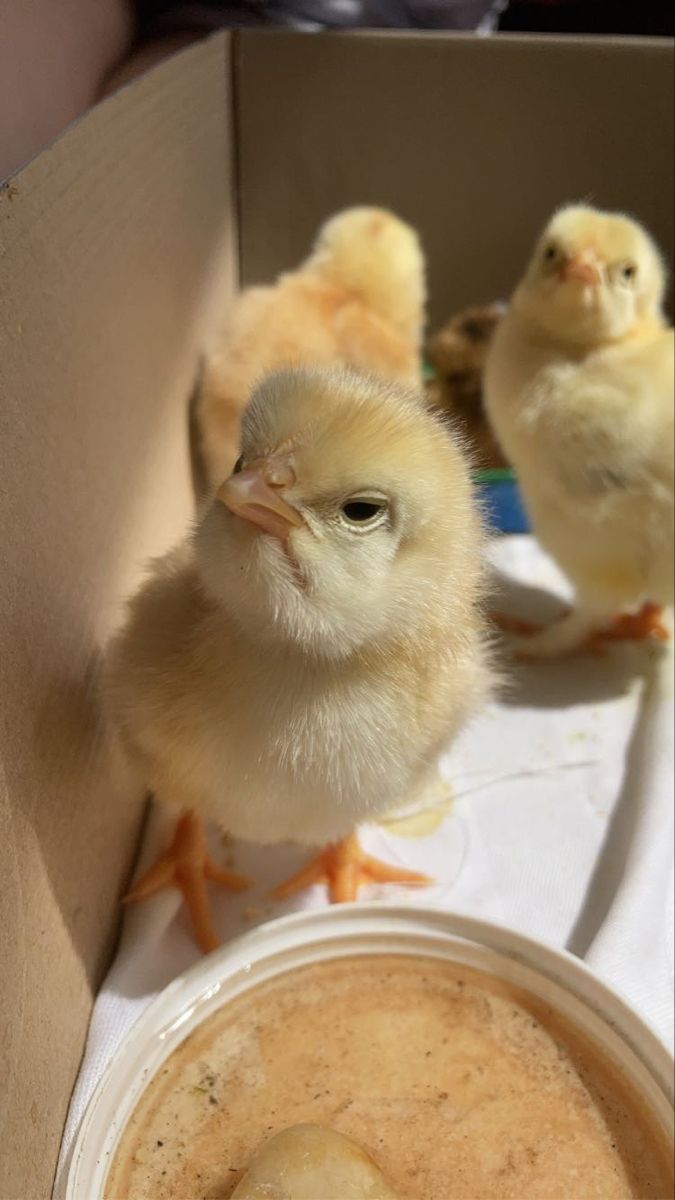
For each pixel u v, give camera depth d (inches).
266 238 9.2
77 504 4.1
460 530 3.9
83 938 4.4
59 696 3.9
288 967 4.7
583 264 6.2
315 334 7.5
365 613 3.7
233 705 4.0
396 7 9.8
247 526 3.6
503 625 7.7
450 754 5.9
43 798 3.7
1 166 4.1
